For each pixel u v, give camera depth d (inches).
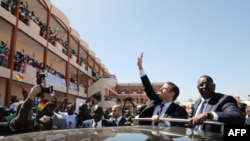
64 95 998.4
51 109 207.3
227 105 107.3
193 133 70.7
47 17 813.2
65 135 67.1
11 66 589.6
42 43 761.0
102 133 69.2
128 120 246.4
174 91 138.5
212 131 78.0
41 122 165.3
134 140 60.6
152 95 149.4
